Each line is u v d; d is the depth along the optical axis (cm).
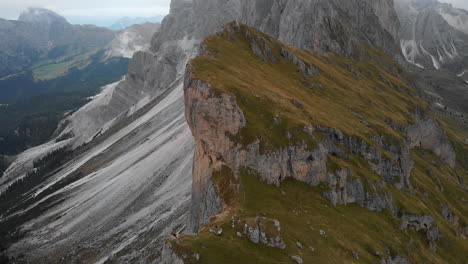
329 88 14388
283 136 8719
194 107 9069
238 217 6244
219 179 8094
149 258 11156
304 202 7912
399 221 9069
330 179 8681
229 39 13775
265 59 13850
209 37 13212
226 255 5294
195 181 9131
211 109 8762
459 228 12838
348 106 13500
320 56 19150
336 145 9812
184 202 13662
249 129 8462
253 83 10525
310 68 15162
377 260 7075
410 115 17575
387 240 8062
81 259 13900
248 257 5400
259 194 7600
